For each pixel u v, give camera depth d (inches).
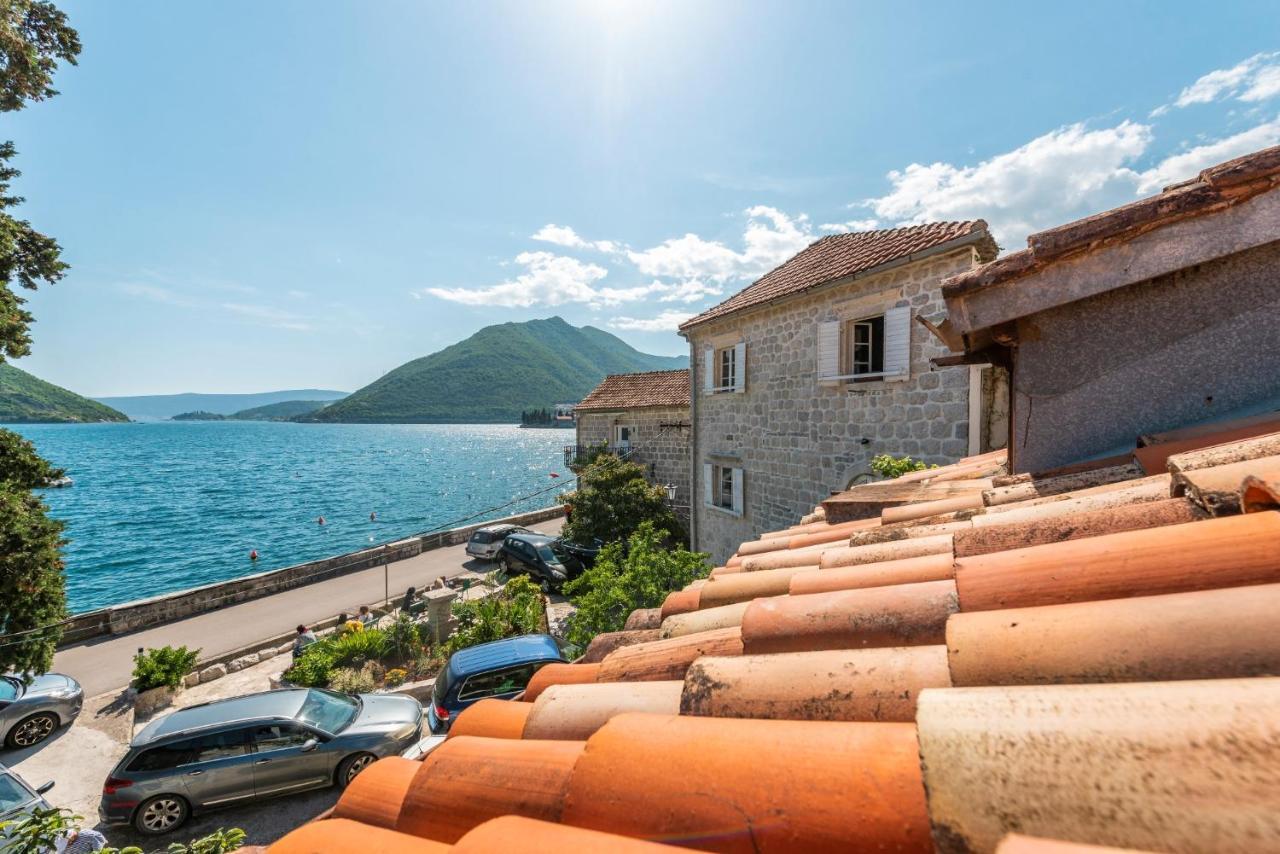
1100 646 41.7
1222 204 91.7
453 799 54.7
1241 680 32.7
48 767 345.1
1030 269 104.4
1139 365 108.2
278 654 529.7
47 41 359.6
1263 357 99.1
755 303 460.4
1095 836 27.4
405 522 1694.1
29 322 366.3
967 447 324.5
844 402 398.3
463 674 330.3
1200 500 61.6
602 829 42.0
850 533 133.3
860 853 33.4
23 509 340.5
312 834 59.0
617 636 106.1
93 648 555.5
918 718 36.1
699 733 44.9
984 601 57.2
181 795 279.0
